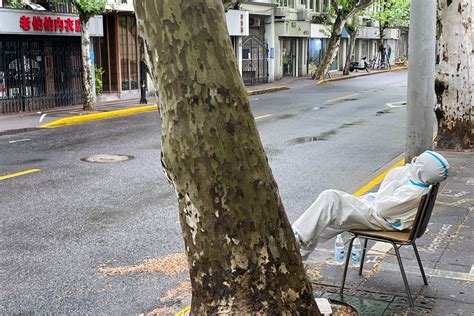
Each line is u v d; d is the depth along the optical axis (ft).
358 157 40.22
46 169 36.68
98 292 17.84
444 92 39.24
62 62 74.43
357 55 177.88
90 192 30.66
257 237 10.78
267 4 118.21
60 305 16.96
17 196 29.78
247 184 10.59
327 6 144.87
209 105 10.26
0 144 47.32
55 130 55.83
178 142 10.48
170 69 10.25
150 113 70.49
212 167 10.41
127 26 85.40
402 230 15.85
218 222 10.64
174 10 10.07
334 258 18.94
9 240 22.84
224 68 10.32
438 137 40.37
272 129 53.78
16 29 65.00
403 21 164.25
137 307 16.75
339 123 57.82
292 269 11.21
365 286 16.56
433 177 15.05
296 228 15.16
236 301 10.87
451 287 16.38
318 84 117.29
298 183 32.53
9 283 18.61
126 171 35.96
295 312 11.14
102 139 49.34
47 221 25.39
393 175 16.61
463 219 23.17
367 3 121.90
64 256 21.04
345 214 15.37
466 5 37.55
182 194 10.84
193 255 11.09
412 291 16.14
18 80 69.15
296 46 138.00
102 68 83.76
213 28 10.22
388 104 75.41
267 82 121.70
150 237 23.16
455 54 38.42
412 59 30.76
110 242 22.57
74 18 71.92
